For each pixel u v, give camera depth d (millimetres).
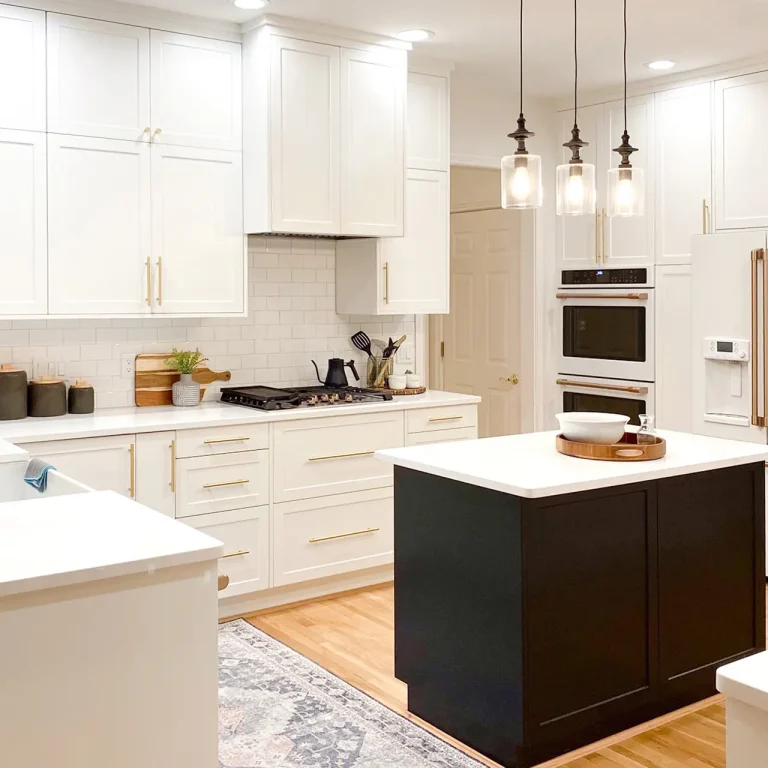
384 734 3031
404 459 3088
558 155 5828
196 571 1879
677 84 5137
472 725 2936
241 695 3324
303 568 4328
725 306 4801
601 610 2879
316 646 3820
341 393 4641
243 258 4367
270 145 4176
